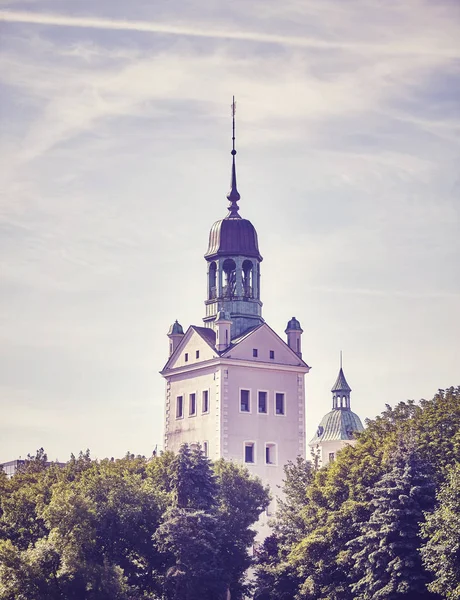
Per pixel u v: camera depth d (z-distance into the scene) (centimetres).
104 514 9381
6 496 10050
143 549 9425
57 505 8944
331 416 17625
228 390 11744
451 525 7825
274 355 12075
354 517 8812
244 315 12131
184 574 9119
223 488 10175
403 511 8419
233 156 12694
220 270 12225
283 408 12031
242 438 11738
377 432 9706
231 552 9838
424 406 9544
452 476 8050
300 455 11819
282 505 10006
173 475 9762
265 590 9681
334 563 8938
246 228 12288
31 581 8631
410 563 8256
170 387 12356
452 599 7750
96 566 8744
